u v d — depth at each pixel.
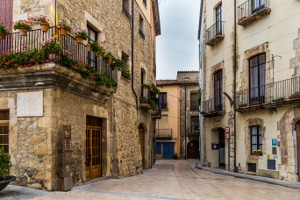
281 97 13.48
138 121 17.05
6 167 7.59
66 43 9.13
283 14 13.73
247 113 15.76
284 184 11.76
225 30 18.08
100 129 12.23
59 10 9.16
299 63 12.80
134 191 8.98
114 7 13.85
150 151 20.58
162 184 11.01
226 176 15.26
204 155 20.98
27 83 8.70
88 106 10.78
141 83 18.80
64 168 8.70
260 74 15.23
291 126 12.90
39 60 8.22
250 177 14.07
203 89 21.36
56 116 8.74
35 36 9.02
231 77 17.31
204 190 9.82
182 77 39.00
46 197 7.56
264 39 14.81
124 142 14.23
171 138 35.84
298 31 12.93
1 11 9.57
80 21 10.54
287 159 13.00
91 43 10.34
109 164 12.45
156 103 19.03
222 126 18.33
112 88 11.92
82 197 7.71
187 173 16.72
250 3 15.64
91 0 11.44
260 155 14.77
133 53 16.44
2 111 9.21
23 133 8.76
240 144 16.30
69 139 8.98
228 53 17.70
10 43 9.18
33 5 9.21
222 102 18.25
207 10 20.61
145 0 19.86
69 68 8.73
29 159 8.65
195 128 35.75
